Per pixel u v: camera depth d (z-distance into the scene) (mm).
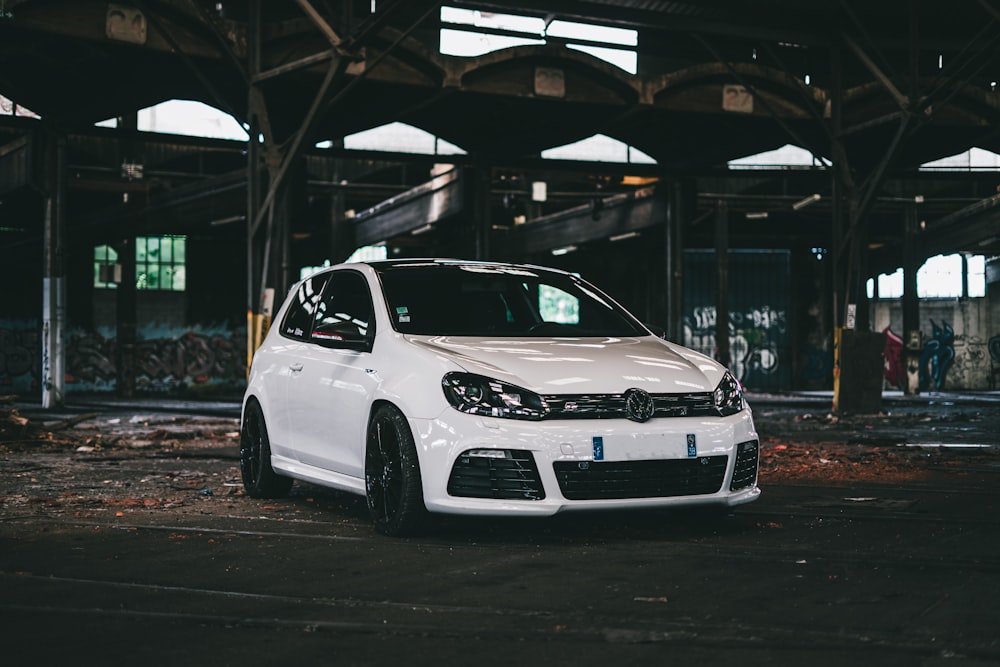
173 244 34688
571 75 18438
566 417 5012
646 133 21469
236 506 6578
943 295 35688
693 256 35031
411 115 19844
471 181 21391
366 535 5395
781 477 8172
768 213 30312
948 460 9492
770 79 19531
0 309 32938
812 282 35750
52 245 19328
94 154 28625
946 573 4348
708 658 3121
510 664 3080
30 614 3707
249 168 15141
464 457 4992
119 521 5922
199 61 16109
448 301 6016
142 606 3822
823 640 3299
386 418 5371
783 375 35500
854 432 13609
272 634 3430
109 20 15352
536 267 6672
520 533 5379
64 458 9953
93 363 33625
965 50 16328
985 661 3066
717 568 4469
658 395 5168
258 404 7008
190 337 34812
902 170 22375
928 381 35594
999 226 27422
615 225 26359
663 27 17844
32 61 16766
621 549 4918
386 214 27625
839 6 17922
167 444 11414
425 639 3361
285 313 7086
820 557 4715
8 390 33031
